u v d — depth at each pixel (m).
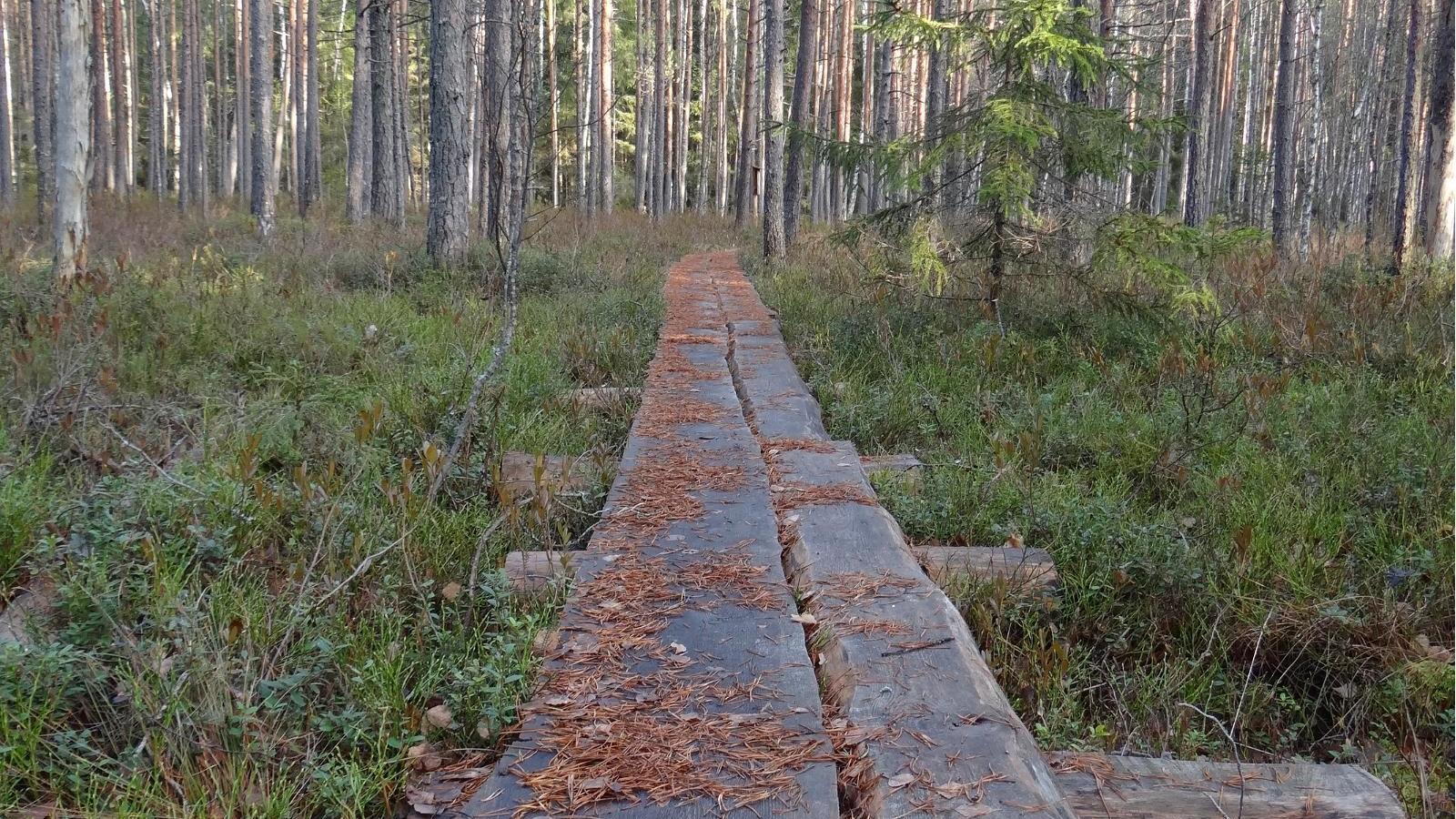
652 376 7.76
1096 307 9.14
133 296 8.39
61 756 2.60
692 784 2.39
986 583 4.14
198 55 36.16
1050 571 4.35
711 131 48.62
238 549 3.96
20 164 31.27
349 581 3.55
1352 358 7.75
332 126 45.31
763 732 2.63
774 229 17.98
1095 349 8.42
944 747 2.54
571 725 2.67
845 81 32.47
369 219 22.95
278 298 9.45
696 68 45.75
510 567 4.02
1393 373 7.56
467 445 5.46
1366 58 33.38
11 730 2.66
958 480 5.51
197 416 5.85
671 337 9.61
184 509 4.16
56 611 3.37
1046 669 3.60
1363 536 4.92
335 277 11.71
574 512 4.88
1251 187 31.06
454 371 6.84
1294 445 6.02
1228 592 4.35
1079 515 4.86
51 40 29.84
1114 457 6.12
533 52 7.22
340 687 3.03
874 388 7.63
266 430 5.59
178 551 3.79
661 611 3.42
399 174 29.09
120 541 3.60
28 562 3.79
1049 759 2.83
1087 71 8.56
